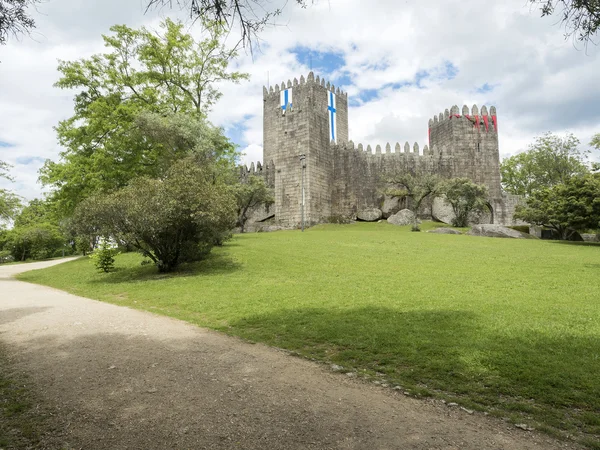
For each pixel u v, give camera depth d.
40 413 5.27
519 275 16.73
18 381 6.46
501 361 6.62
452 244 29.86
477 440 4.36
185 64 40.00
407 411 5.12
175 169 23.72
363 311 10.84
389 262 21.66
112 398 5.69
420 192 47.03
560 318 9.44
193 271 21.27
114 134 35.78
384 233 39.91
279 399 5.55
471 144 62.06
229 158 39.72
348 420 4.88
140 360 7.41
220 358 7.48
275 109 80.94
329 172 58.72
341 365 6.96
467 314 9.98
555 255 23.80
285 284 16.25
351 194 59.16
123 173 35.03
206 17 6.36
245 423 4.85
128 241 21.38
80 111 37.47
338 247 28.23
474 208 54.28
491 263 20.67
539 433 4.49
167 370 6.84
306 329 9.33
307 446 4.28
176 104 40.31
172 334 9.38
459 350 7.25
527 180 78.44
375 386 6.00
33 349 8.30
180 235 21.98
